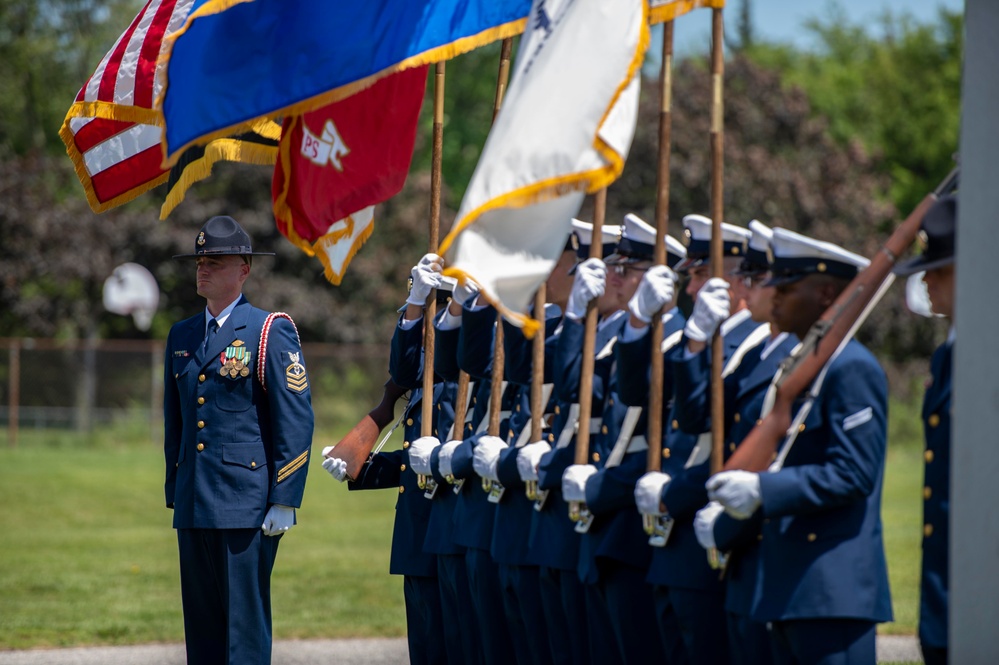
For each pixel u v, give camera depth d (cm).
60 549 4762
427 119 12912
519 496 2086
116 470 7650
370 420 2459
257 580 2350
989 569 1267
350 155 2302
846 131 13938
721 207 1659
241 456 2345
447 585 2328
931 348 9631
